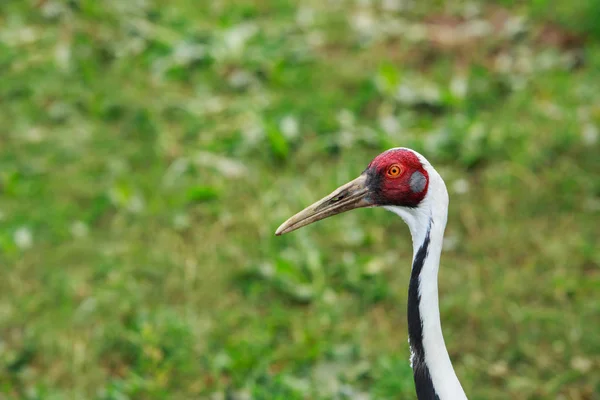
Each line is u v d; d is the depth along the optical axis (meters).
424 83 14.34
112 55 15.30
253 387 9.50
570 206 11.99
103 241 11.77
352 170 12.62
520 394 9.59
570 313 10.45
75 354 10.20
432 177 6.57
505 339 10.21
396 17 16.16
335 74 14.66
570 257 11.24
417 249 6.62
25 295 10.99
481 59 14.85
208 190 12.23
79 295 10.98
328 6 16.56
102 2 16.31
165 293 10.98
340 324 10.51
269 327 10.47
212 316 10.68
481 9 16.05
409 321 6.56
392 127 13.33
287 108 13.80
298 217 6.87
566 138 12.85
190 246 11.65
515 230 11.70
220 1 16.69
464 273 11.13
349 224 11.89
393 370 9.65
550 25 15.25
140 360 9.95
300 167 12.96
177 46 15.15
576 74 14.30
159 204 12.23
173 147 13.33
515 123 13.35
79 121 13.88
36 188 12.55
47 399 9.66
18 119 13.92
